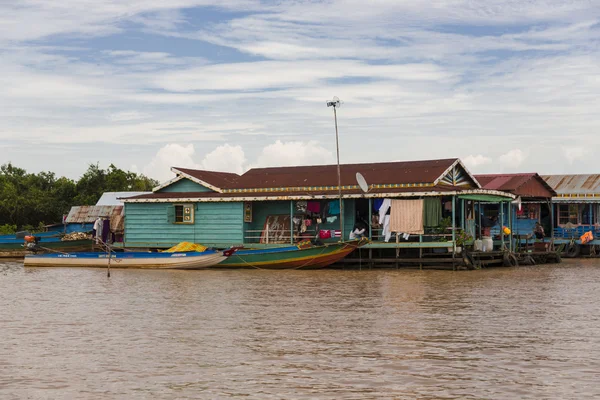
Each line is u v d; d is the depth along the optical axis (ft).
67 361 51.19
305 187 131.95
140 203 139.33
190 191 140.46
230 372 47.91
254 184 136.56
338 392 43.16
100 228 151.74
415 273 113.19
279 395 42.70
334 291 89.30
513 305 76.89
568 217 164.66
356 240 118.11
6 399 42.45
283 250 119.44
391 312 72.02
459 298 82.43
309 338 58.75
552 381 45.29
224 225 133.39
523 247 143.33
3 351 54.54
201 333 61.21
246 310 73.82
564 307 75.41
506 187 143.74
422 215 118.83
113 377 46.88
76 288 94.73
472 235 130.21
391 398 41.96
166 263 122.11
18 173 251.39
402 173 129.08
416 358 51.47
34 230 199.82
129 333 61.46
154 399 42.19
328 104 121.60
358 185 128.06
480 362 50.21
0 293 89.71
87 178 232.94
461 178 136.46
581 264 138.51
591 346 55.36
